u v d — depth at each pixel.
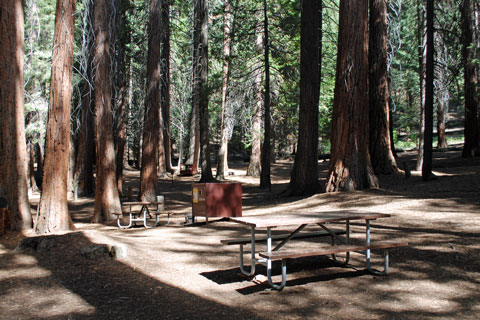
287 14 24.75
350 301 5.25
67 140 10.92
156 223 13.41
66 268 7.11
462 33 20.94
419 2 22.11
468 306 4.90
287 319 4.73
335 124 15.29
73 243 8.29
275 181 30.38
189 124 40.03
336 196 14.37
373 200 13.00
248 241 6.50
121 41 24.53
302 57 17.78
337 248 5.96
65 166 10.88
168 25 28.55
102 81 15.59
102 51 15.46
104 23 15.46
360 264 6.89
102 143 15.58
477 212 10.11
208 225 12.33
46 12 20.75
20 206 10.91
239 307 5.16
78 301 5.50
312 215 6.45
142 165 19.73
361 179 14.96
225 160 35.41
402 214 10.82
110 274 6.77
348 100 14.89
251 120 32.91
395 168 19.75
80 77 20.23
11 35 10.80
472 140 25.00
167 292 5.84
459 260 6.64
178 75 35.19
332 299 5.35
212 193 12.76
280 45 26.61
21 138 11.03
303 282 6.09
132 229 12.84
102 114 15.68
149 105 19.48
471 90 24.72
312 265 6.99
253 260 6.27
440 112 36.94
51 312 5.14
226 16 30.45
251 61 29.12
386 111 19.94
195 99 31.45
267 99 24.45
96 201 15.62
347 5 14.69
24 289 6.08
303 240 8.81
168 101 31.95
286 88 29.98
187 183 30.91
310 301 5.30
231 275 6.61
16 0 10.88
